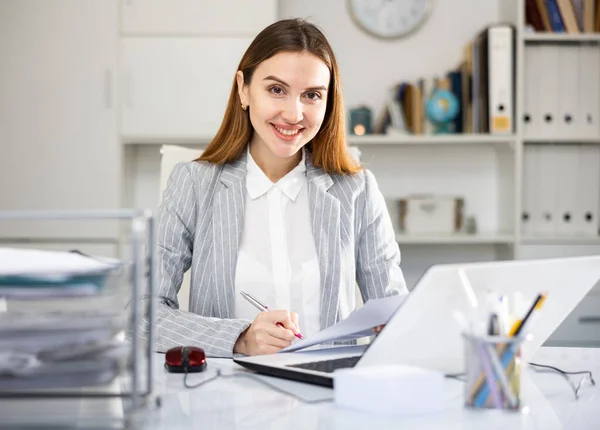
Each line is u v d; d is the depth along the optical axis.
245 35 3.49
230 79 3.49
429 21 3.77
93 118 3.50
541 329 1.34
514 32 3.52
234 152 1.97
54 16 3.48
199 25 3.49
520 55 3.49
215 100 3.50
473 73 3.57
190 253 1.95
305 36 1.82
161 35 3.49
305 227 1.95
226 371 1.34
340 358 1.35
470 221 3.69
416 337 1.18
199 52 3.49
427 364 1.24
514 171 3.54
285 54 1.79
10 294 0.83
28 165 3.50
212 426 0.98
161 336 1.59
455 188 3.84
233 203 1.92
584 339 3.47
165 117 3.50
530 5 3.60
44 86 3.49
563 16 3.57
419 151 3.83
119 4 3.49
